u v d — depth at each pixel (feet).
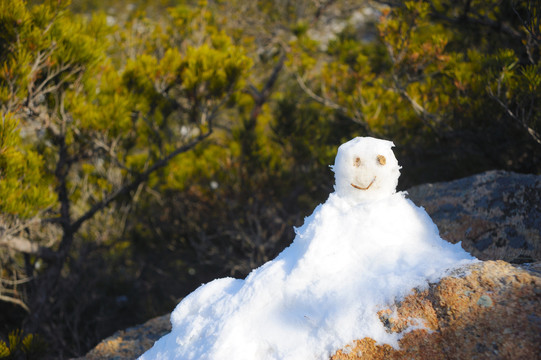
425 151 26.25
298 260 9.27
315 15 36.47
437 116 23.03
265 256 29.25
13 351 15.15
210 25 32.37
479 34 26.37
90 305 31.53
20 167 17.94
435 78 24.48
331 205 9.87
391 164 10.04
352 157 9.96
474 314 7.97
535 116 19.39
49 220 23.52
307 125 27.91
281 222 29.19
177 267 34.53
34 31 19.01
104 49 22.30
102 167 27.81
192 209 31.73
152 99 23.54
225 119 36.78
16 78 18.84
